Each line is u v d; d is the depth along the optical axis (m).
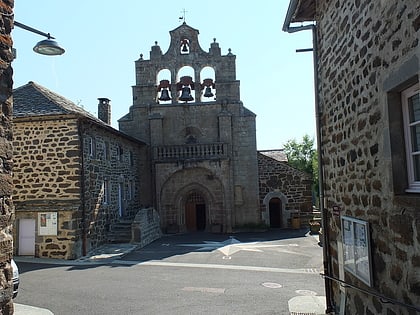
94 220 16.80
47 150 15.70
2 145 3.38
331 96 6.23
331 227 6.51
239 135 24.88
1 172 3.35
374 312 4.56
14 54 3.71
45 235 15.03
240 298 8.99
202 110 25.16
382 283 4.25
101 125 17.05
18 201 15.62
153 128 24.70
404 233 3.66
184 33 25.75
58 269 12.80
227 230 23.66
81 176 15.51
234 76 25.31
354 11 5.00
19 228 15.50
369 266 4.54
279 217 25.38
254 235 21.95
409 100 3.82
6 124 3.46
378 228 4.34
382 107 4.06
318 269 12.46
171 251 16.45
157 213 22.23
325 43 6.51
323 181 6.89
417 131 3.71
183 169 24.08
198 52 25.61
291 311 7.86
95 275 11.80
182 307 8.34
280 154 30.39
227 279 11.12
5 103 3.46
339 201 5.96
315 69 7.12
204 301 8.77
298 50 7.81
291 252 15.72
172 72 25.52
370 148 4.53
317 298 8.88
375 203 4.41
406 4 3.47
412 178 3.76
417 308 3.35
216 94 25.25
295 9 6.96
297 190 25.12
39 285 10.52
